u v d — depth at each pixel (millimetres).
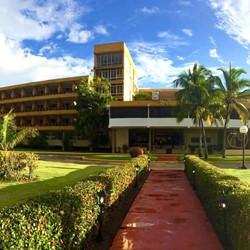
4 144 16250
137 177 14922
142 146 47031
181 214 9672
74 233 5355
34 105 57156
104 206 7441
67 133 52219
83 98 46125
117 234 7598
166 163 30547
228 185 7477
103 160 32469
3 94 63469
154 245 6844
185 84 32844
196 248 6672
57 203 5039
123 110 42500
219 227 7492
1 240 3451
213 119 33875
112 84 57781
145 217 9273
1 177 14523
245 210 5258
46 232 4305
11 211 4254
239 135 45031
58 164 24031
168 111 41656
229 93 33781
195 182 14141
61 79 52844
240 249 5465
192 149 42344
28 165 15203
